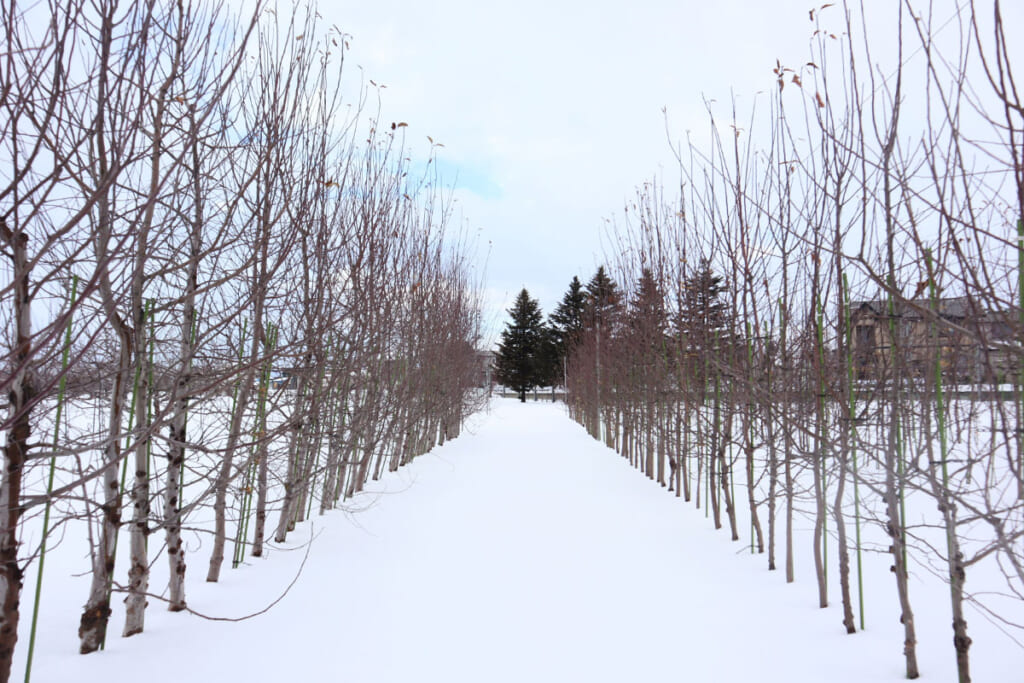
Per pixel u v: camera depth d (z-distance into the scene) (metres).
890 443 2.97
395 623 3.56
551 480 8.73
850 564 4.67
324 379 5.59
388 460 10.66
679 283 6.56
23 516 3.60
